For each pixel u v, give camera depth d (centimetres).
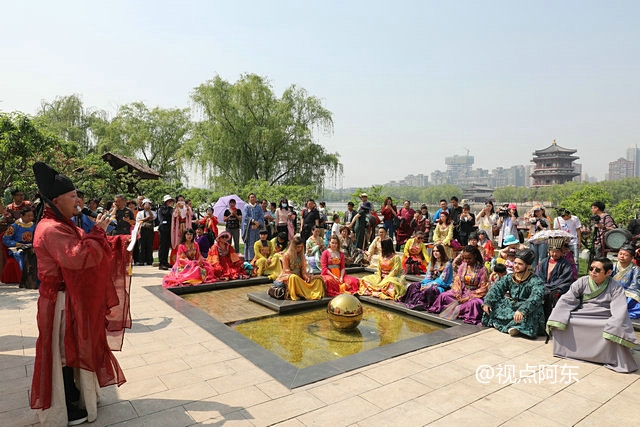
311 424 329
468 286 673
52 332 313
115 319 361
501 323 591
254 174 2602
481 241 977
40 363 310
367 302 780
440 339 544
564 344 491
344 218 1523
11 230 827
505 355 495
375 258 1080
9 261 828
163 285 847
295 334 594
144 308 677
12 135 1036
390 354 484
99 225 324
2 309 644
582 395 393
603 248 920
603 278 483
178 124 3328
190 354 477
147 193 1970
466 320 632
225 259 944
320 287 766
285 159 2655
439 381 416
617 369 452
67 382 331
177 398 370
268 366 443
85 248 308
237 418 336
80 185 1486
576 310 496
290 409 353
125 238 369
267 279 938
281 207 1309
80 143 2922
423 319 675
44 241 309
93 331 320
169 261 1160
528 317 560
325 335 591
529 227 1020
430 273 805
